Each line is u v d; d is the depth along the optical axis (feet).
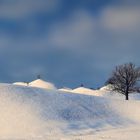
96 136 129.59
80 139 116.26
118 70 363.35
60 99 202.39
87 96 224.53
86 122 175.52
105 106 216.54
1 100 175.52
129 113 215.31
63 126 158.81
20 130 142.00
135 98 418.10
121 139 117.91
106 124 177.47
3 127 144.25
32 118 161.38
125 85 360.28
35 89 206.59
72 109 192.34
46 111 177.37
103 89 444.55
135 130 159.53
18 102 178.50
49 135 133.59
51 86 470.80
